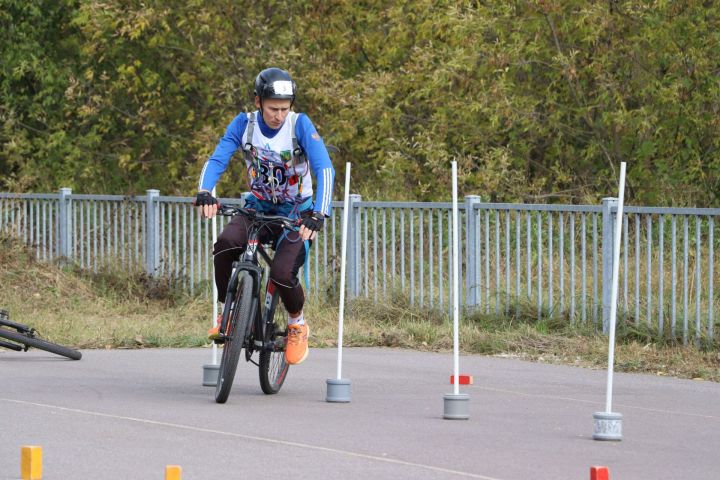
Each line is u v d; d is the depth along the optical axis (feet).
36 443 60.95
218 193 190.80
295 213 76.79
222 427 65.98
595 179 173.27
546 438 64.59
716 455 60.80
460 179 168.04
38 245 151.74
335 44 192.24
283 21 193.26
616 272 64.54
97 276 143.54
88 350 103.76
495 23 169.07
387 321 120.57
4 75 211.41
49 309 130.41
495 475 54.75
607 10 160.76
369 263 127.24
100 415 69.36
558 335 107.45
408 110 189.37
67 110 211.82
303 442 62.08
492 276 121.08
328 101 180.34
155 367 92.53
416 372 92.32
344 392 76.23
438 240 119.75
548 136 176.55
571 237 109.81
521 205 113.19
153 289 137.39
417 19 184.03
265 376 77.92
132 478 53.26
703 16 162.40
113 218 145.69
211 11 186.29
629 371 94.32
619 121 159.53
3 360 94.84
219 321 80.69
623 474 55.62
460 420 70.08
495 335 108.17
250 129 74.95
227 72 191.01
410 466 56.44
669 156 167.63
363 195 174.91
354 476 54.13
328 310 123.65
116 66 203.41
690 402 79.05
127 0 187.21
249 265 73.82
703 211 99.71
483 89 167.73
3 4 208.64
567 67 162.20
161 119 206.39
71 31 214.48
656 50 163.12
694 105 163.63
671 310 102.01
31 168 208.54
